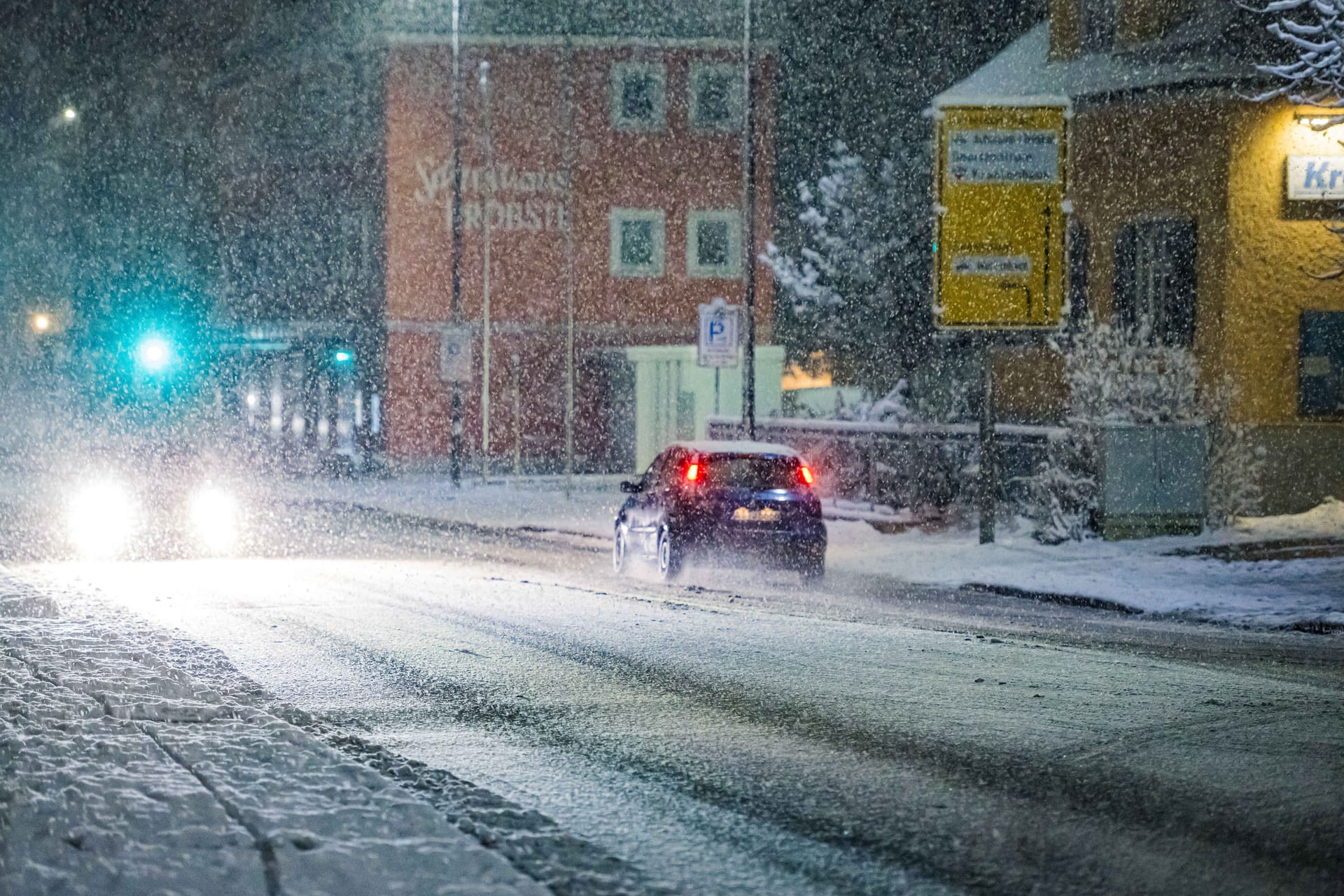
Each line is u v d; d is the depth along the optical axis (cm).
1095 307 3847
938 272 2934
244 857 748
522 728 1184
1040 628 1894
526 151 6438
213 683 1350
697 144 6544
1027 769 1041
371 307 6475
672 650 1602
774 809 927
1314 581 2298
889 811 921
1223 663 1554
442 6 6331
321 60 6750
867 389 4756
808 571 2538
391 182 6334
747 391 3681
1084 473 2953
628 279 6538
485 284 5472
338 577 2455
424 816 842
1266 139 3603
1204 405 3058
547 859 803
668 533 2511
